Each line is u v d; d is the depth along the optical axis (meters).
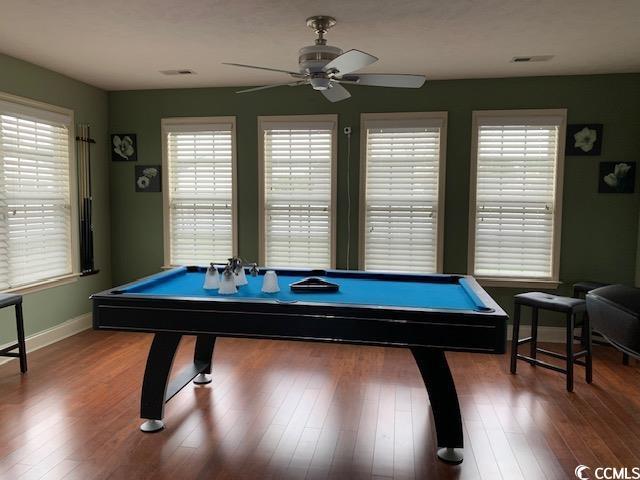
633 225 4.53
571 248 4.64
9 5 2.91
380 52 3.82
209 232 5.22
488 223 4.75
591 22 3.16
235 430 2.89
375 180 4.88
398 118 4.77
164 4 2.88
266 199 5.07
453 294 3.09
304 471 2.47
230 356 4.23
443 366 2.58
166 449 2.67
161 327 2.76
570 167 4.58
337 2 2.84
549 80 4.54
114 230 5.39
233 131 5.06
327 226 5.00
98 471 2.46
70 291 4.79
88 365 3.96
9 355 3.75
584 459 2.58
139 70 4.41
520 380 3.69
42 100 4.33
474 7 2.91
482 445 2.73
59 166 4.60
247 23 3.20
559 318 4.71
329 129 4.87
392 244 4.90
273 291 3.06
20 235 4.14
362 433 2.87
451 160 4.75
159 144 5.22
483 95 4.64
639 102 4.43
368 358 4.19
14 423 2.96
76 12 3.01
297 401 3.30
